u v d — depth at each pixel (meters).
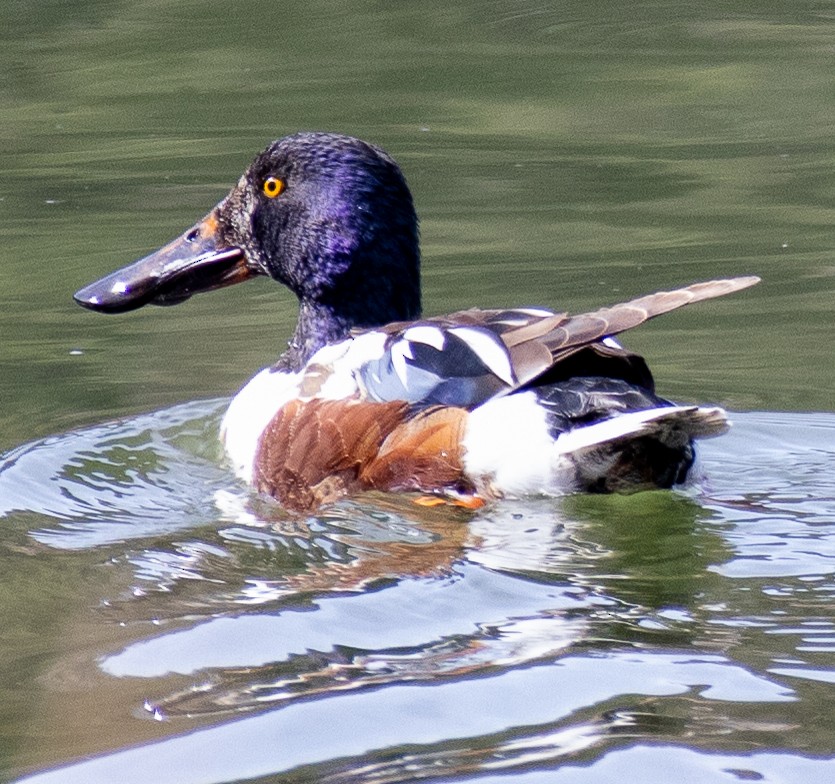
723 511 10.16
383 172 12.05
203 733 7.47
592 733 7.30
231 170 19.14
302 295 12.28
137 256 16.27
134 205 18.03
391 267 12.11
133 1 27.17
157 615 8.90
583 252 16.12
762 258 15.79
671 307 9.95
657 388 12.81
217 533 10.24
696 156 19.45
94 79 23.36
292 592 9.18
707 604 8.77
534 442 10.07
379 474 10.51
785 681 7.77
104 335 14.62
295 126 20.88
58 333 14.63
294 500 10.85
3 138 20.94
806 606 8.70
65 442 12.07
